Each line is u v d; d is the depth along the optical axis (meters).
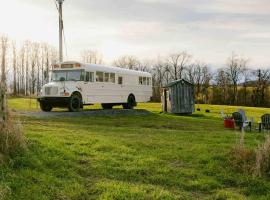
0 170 7.75
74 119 20.02
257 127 21.02
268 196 7.83
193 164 9.80
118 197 7.27
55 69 25.16
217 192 7.97
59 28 30.33
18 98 47.03
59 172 8.39
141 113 27.44
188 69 81.25
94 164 9.25
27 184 7.43
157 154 10.54
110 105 30.55
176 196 7.53
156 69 83.12
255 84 74.75
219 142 12.99
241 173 9.09
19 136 8.91
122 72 28.41
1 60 9.61
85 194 7.42
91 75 25.25
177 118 25.81
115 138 12.77
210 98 77.88
